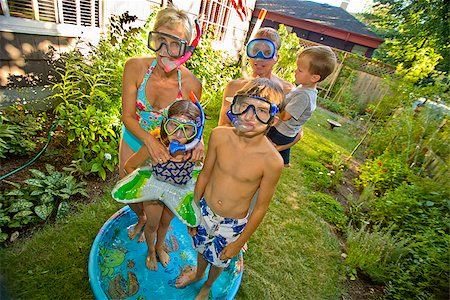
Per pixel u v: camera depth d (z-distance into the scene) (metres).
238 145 1.26
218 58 5.45
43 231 1.92
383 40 12.79
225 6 6.55
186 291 1.79
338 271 2.33
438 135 4.51
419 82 7.01
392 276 2.29
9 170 2.29
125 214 2.08
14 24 2.59
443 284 2.15
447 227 2.82
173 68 1.33
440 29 12.13
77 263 1.77
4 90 2.73
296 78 2.03
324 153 4.89
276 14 14.44
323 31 13.81
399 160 4.11
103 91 2.82
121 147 1.70
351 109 8.91
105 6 3.29
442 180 3.71
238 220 1.42
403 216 2.98
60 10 2.92
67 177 2.23
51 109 3.16
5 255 1.68
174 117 1.23
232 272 1.90
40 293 1.55
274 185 1.28
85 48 3.26
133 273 1.79
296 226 2.75
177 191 1.51
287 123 2.12
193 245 1.58
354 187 3.98
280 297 1.96
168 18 1.26
